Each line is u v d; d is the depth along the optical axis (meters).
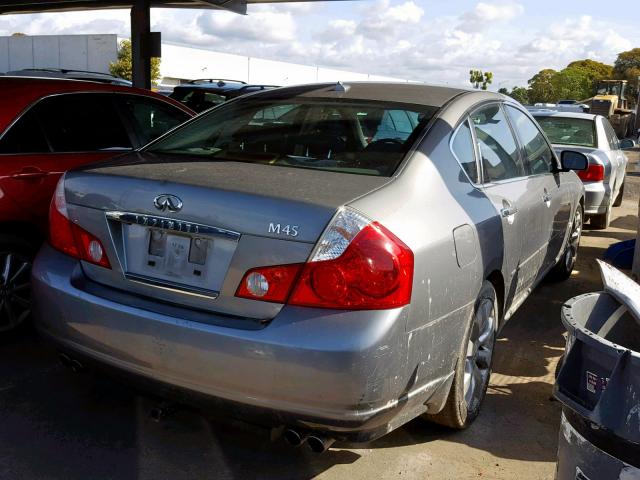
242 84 18.20
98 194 2.86
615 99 36.50
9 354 4.01
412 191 2.79
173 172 2.85
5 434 3.13
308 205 2.46
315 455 3.09
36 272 3.01
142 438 3.17
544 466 3.11
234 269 2.51
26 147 4.15
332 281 2.39
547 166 4.80
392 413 2.55
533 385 3.99
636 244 4.48
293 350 2.37
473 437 3.32
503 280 3.55
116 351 2.72
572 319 2.05
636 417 1.82
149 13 11.77
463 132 3.39
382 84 3.84
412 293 2.51
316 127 3.29
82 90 4.62
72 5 13.04
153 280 2.71
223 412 2.57
